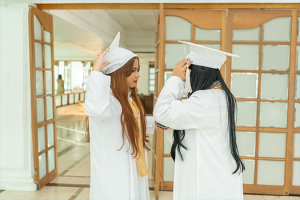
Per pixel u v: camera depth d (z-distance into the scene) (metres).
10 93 2.87
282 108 2.89
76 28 4.69
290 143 2.87
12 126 2.88
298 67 2.88
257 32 2.87
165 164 2.98
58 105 10.62
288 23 2.83
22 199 2.67
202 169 1.11
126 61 1.33
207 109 1.09
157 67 3.12
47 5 2.94
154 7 2.89
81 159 4.10
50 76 3.34
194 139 1.15
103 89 1.20
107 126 1.33
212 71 1.18
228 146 1.13
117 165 1.33
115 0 2.81
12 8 2.80
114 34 7.14
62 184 3.09
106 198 1.31
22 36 2.81
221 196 1.11
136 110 1.44
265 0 2.72
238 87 2.93
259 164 2.94
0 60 2.85
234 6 2.82
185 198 1.17
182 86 1.23
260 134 2.93
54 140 3.39
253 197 2.85
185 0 2.77
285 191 2.90
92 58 12.93
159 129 2.83
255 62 2.90
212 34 2.89
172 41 2.90
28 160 2.92
